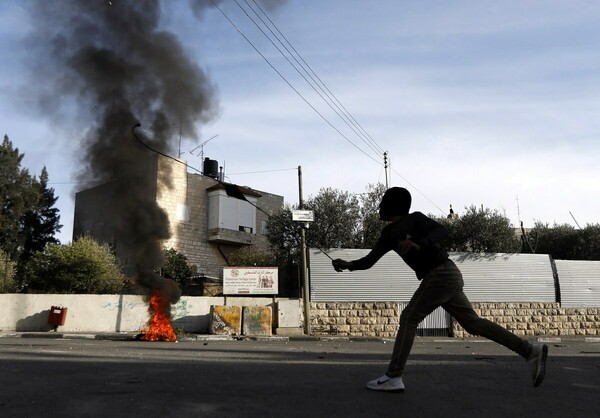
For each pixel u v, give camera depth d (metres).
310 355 8.54
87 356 7.09
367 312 19.75
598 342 17.58
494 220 26.56
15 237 39.62
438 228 3.88
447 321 19.56
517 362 7.04
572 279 21.34
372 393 3.83
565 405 3.61
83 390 3.84
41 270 22.98
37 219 42.97
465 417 3.16
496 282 20.81
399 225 3.99
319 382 4.32
